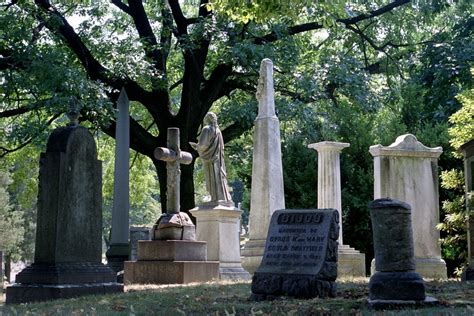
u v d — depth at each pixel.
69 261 12.70
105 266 13.37
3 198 48.72
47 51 25.31
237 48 27.38
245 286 14.50
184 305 10.44
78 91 23.98
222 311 9.45
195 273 17.66
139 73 27.81
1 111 31.22
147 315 9.41
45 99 24.39
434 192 19.42
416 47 35.66
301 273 10.97
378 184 19.22
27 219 56.50
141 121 37.09
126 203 23.61
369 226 26.23
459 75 31.20
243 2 16.48
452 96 30.47
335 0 17.27
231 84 31.73
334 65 29.14
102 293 12.97
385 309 9.17
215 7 17.56
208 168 20.27
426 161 19.48
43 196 12.73
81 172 13.04
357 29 33.97
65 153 12.74
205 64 32.91
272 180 19.34
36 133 25.55
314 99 29.55
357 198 26.06
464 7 34.16
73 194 12.86
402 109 30.44
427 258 19.11
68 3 30.33
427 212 19.31
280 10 16.03
